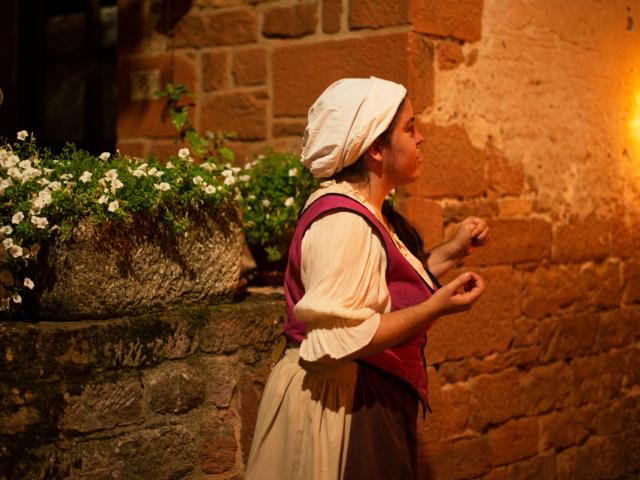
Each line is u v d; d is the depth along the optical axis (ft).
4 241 8.14
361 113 7.38
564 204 14.16
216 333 9.50
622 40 15.23
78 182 8.84
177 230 9.22
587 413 14.70
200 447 9.37
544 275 13.84
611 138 15.03
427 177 11.94
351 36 12.24
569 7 14.12
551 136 13.89
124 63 14.38
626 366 15.51
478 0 12.60
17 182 8.54
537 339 13.74
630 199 15.49
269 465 7.41
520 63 13.33
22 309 8.87
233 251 9.93
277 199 11.62
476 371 12.80
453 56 12.28
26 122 16.58
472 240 8.99
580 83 14.39
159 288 9.22
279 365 7.60
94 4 15.90
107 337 8.55
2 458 7.83
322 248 6.99
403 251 7.73
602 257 14.94
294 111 12.87
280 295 10.94
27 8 16.57
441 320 12.26
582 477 14.60
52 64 16.58
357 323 6.87
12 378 7.92
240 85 13.38
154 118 14.12
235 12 13.41
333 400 7.21
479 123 12.69
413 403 7.68
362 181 7.66
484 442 12.92
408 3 11.67
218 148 12.46
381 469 7.23
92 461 8.46
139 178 9.09
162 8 14.06
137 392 8.80
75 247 8.57
